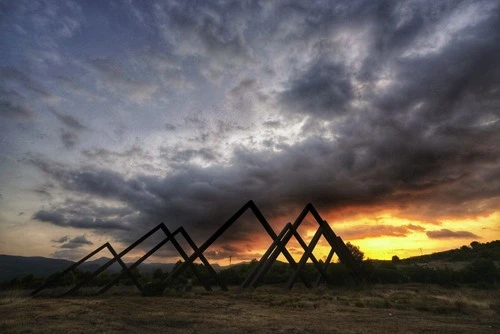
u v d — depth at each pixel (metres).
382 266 46.72
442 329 9.28
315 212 28.95
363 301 16.52
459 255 68.12
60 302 16.20
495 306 13.35
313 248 27.27
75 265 22.77
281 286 30.11
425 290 24.95
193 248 25.42
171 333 8.64
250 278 24.05
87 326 9.51
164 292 21.52
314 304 15.11
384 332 8.80
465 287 28.64
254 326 9.72
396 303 15.66
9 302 16.11
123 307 14.18
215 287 30.50
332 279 28.38
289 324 10.08
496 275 34.09
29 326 9.48
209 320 10.81
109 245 24.19
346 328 9.41
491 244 75.12
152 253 24.33
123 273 23.16
